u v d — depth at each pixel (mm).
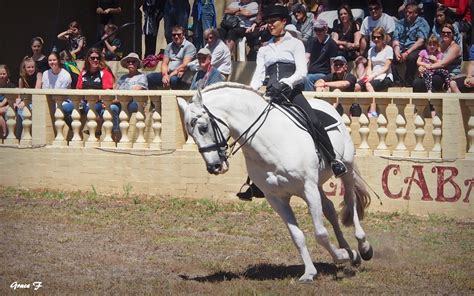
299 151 11461
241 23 21047
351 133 17453
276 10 12172
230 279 12031
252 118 11398
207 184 17578
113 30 22516
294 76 11828
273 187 11555
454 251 13766
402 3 21703
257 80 12375
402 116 16609
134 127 18438
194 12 21359
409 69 18781
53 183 18562
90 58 19266
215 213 16500
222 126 11234
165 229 15258
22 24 24469
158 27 22797
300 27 19703
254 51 20703
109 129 18266
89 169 18281
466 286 11609
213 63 19406
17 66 24422
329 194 16859
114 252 13602
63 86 19281
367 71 18609
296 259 13266
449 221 15891
